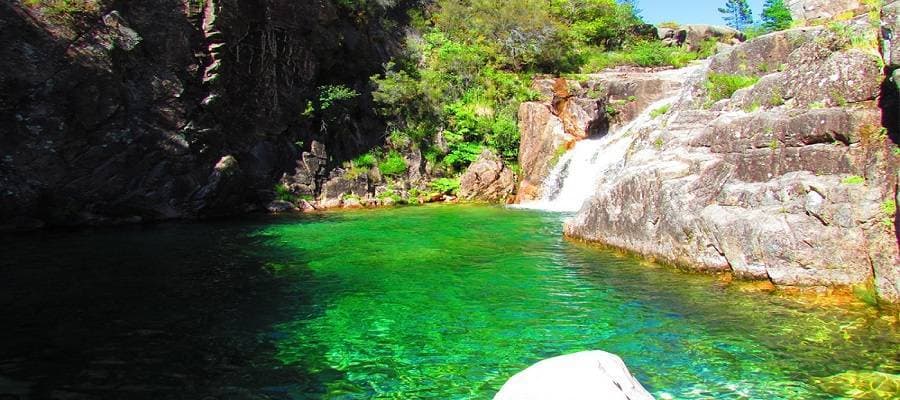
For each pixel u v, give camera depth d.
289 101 19.58
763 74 11.46
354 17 22.41
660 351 6.07
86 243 12.34
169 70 15.62
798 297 7.57
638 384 4.59
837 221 7.40
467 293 8.43
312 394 5.19
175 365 5.77
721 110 10.65
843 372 5.43
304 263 10.48
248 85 18.20
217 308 7.68
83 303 7.77
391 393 5.23
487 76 24.89
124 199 15.34
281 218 16.75
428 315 7.44
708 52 30.33
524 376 4.37
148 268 9.98
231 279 9.25
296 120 19.92
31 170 13.60
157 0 15.33
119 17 14.51
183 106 15.98
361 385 5.39
